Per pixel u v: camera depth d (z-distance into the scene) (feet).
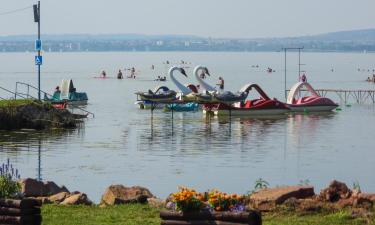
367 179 181.98
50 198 118.21
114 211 108.58
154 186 168.35
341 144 252.01
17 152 225.35
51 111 297.94
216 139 265.13
